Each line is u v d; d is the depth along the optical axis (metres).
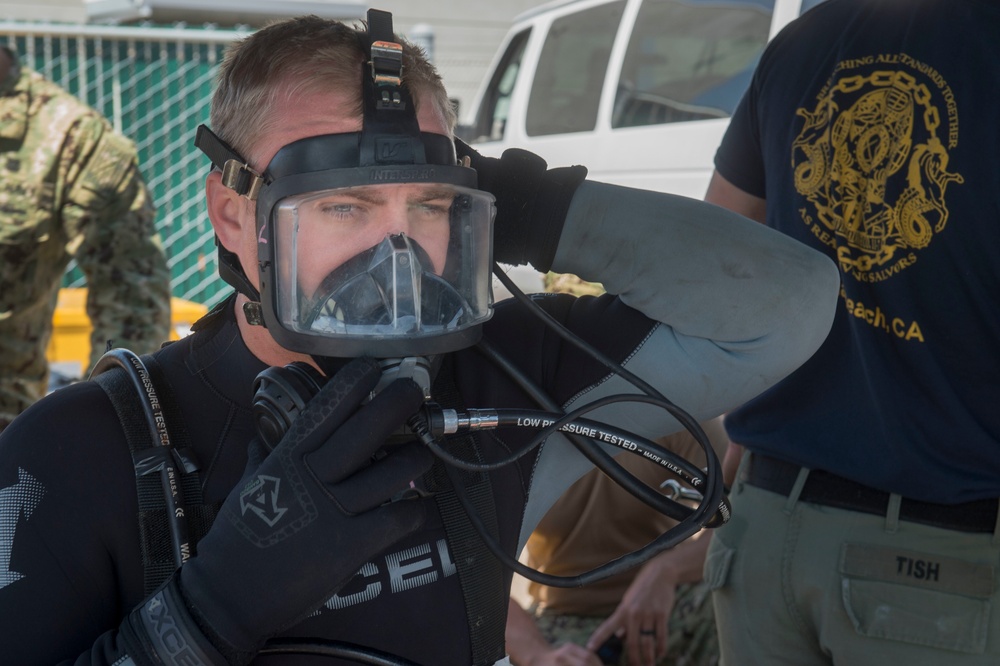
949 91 1.65
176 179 6.62
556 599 2.32
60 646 0.99
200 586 0.94
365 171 1.02
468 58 11.22
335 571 0.94
